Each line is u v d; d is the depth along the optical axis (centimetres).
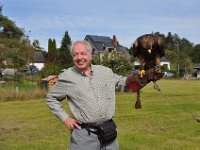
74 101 409
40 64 8688
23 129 1148
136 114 1455
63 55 5844
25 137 1012
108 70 420
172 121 1261
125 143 907
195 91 2997
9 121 1327
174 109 1598
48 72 3012
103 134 399
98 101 403
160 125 1184
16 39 4700
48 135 1038
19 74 4828
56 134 1052
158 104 1823
